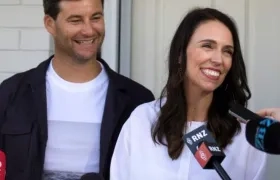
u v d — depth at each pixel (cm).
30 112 217
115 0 279
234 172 187
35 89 219
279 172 281
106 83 224
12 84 225
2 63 283
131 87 229
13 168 214
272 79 283
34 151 213
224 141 189
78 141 217
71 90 220
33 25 281
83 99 220
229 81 193
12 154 215
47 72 224
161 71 291
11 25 282
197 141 155
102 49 281
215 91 194
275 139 137
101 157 213
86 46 212
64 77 221
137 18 292
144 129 199
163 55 290
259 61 284
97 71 224
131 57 292
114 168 200
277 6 282
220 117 192
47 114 218
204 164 150
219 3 287
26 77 226
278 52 282
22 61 282
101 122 217
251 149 190
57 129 217
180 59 193
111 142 215
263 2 283
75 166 216
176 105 194
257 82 284
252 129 144
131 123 202
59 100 220
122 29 289
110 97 219
